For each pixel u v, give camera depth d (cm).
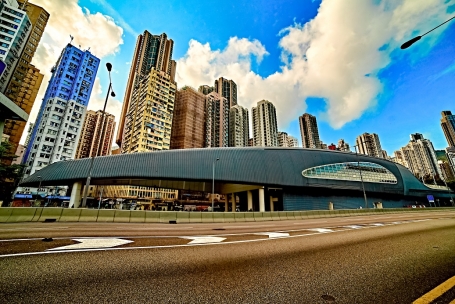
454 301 265
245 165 4159
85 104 8012
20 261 411
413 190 5650
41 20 8981
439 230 1003
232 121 14325
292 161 4478
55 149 7012
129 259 451
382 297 281
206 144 12181
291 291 302
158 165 3897
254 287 316
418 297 279
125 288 302
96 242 636
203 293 291
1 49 6025
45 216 1442
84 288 298
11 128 8025
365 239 767
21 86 8569
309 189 4462
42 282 313
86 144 11881
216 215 2019
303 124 18650
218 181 4012
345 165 4906
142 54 12838
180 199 8000
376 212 3139
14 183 4434
